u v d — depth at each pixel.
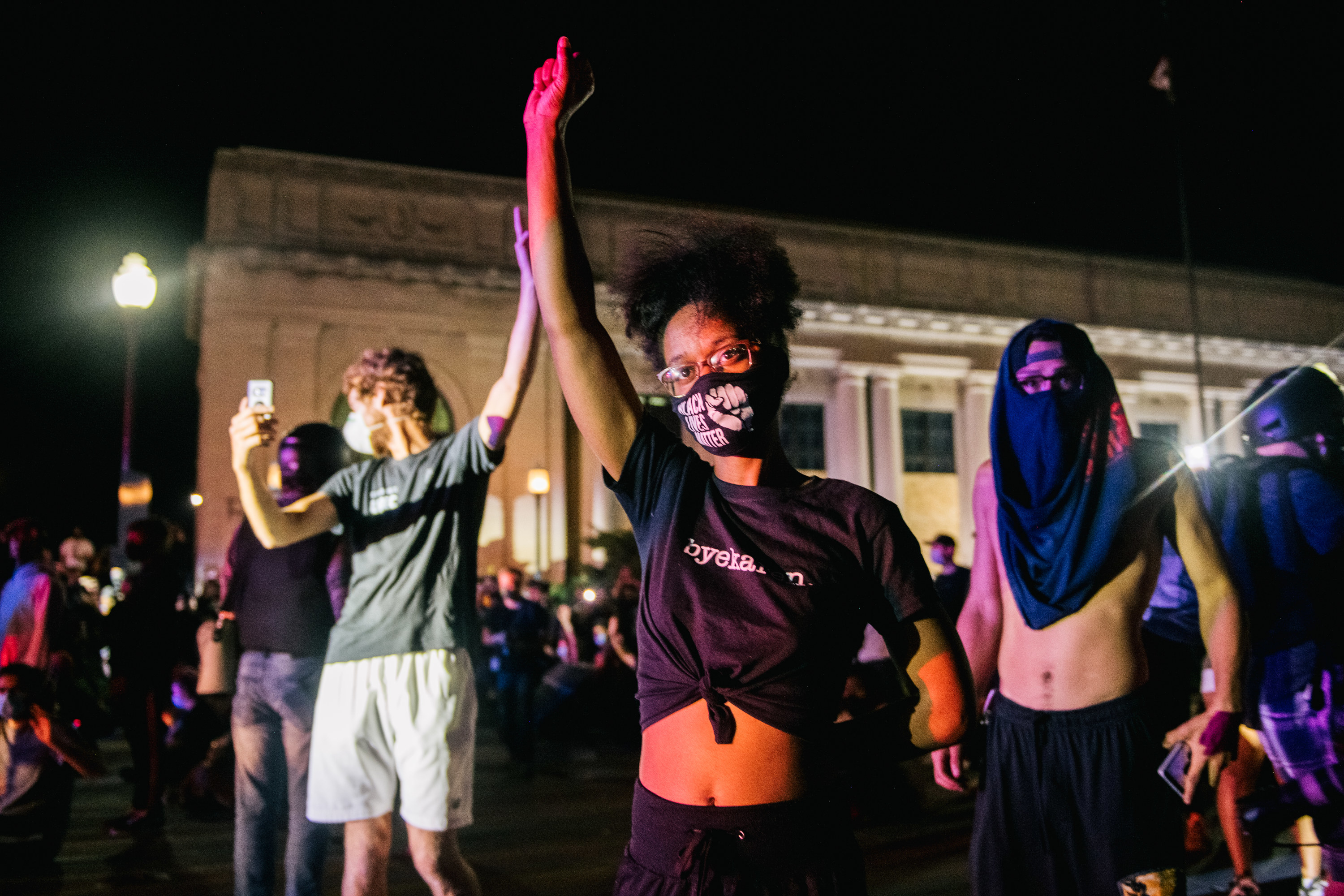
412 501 3.12
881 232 27.39
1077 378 2.39
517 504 22.64
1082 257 29.30
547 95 1.64
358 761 2.98
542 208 1.61
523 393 3.12
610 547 20.69
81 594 10.20
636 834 1.50
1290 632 2.67
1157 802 2.25
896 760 1.49
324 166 22.34
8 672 5.07
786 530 1.50
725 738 1.42
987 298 28.12
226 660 6.64
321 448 3.89
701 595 1.48
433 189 23.11
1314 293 31.66
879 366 26.67
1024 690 2.41
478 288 22.95
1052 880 2.29
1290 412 2.76
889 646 1.57
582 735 10.61
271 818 3.47
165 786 6.60
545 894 4.52
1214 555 2.40
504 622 10.62
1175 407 29.77
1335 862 2.48
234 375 20.95
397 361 3.29
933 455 27.39
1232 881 3.90
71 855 5.46
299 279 21.66
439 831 2.96
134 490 16.72
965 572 7.15
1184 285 30.30
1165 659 3.67
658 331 1.66
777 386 1.57
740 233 1.64
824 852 1.42
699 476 1.59
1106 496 2.33
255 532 2.99
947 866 4.82
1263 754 3.62
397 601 3.05
